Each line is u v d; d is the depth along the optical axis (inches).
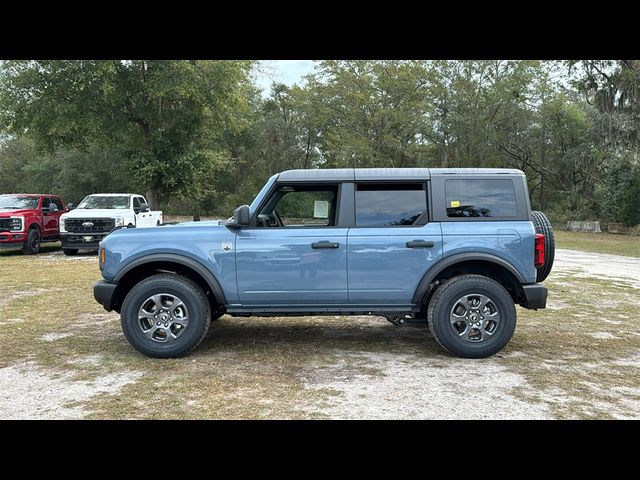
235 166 1817.2
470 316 200.8
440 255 200.2
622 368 190.2
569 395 161.5
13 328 247.9
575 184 1482.5
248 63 946.7
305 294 202.1
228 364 193.2
